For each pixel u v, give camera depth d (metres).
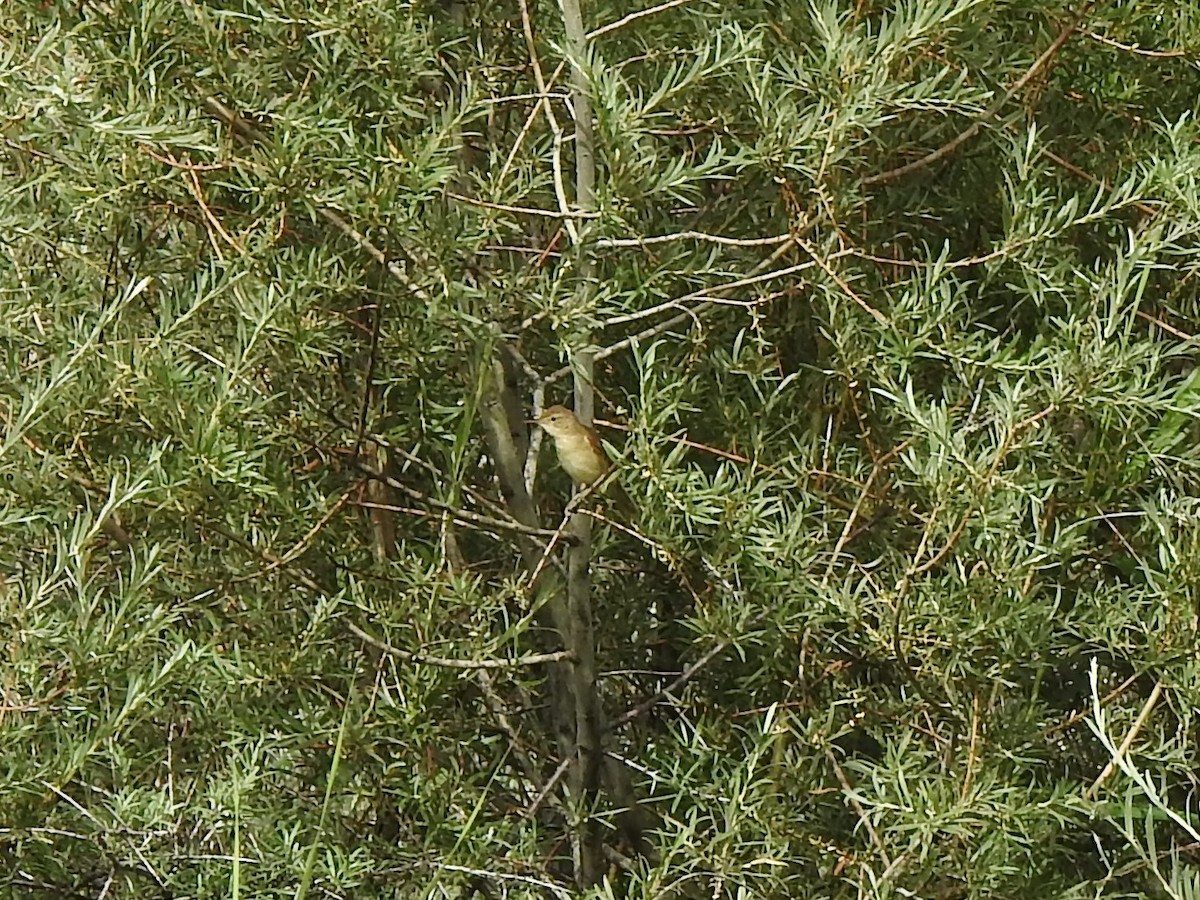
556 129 3.52
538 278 3.57
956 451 3.44
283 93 3.62
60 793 3.47
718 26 3.63
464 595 3.63
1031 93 3.66
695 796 3.59
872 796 3.59
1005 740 3.53
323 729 3.62
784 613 3.58
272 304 3.52
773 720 3.66
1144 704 3.53
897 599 3.49
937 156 3.62
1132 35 3.67
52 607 3.62
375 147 3.52
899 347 3.50
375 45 3.52
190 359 3.69
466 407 3.62
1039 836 3.49
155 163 3.57
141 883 3.58
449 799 3.65
